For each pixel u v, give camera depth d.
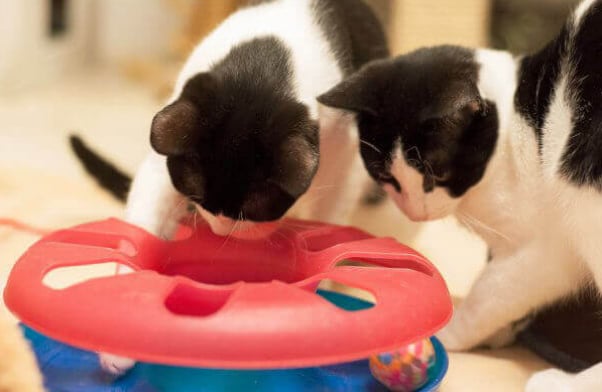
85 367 0.73
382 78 0.79
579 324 0.82
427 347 0.72
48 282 0.84
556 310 0.82
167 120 0.74
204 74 0.77
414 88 0.78
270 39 0.81
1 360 0.67
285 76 0.78
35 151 1.17
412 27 1.32
